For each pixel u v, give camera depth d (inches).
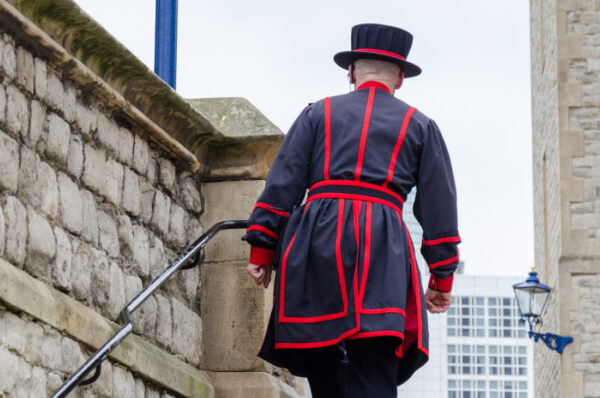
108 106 217.9
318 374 184.2
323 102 194.1
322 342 177.6
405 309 181.9
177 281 243.6
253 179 256.5
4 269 175.8
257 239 189.5
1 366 174.6
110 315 215.0
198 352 250.2
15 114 186.9
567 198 636.1
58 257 197.2
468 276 3427.7
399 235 183.9
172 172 244.8
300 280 180.7
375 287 179.2
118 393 210.7
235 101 262.5
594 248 629.0
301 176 190.7
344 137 188.5
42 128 195.3
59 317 190.4
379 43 197.3
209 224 257.0
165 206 240.5
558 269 633.0
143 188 231.9
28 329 182.4
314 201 186.4
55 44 194.7
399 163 188.2
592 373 615.2
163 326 234.4
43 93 195.9
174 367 231.6
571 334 622.2
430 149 190.7
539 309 567.5
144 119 226.4
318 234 182.2
